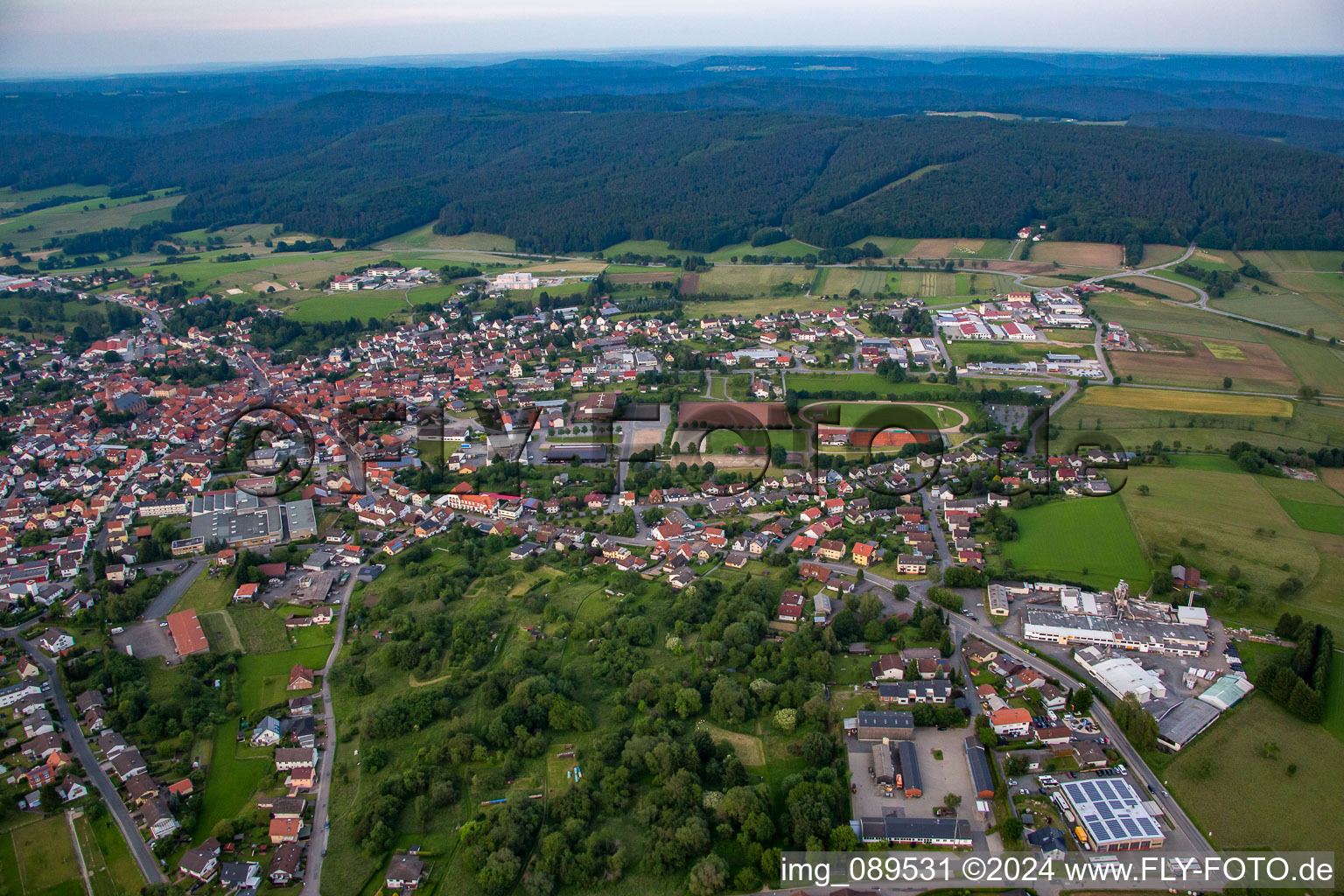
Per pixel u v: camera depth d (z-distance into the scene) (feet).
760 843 506.89
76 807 564.30
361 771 587.27
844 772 564.71
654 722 605.73
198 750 613.52
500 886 488.44
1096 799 532.73
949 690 634.84
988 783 546.67
